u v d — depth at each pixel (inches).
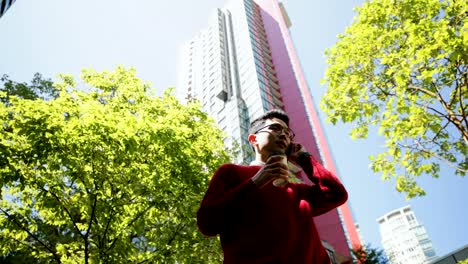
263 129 72.5
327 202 69.7
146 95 420.2
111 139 248.4
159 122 323.3
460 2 283.3
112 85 414.3
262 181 53.6
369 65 340.8
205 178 307.0
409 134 321.4
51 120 247.0
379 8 332.2
